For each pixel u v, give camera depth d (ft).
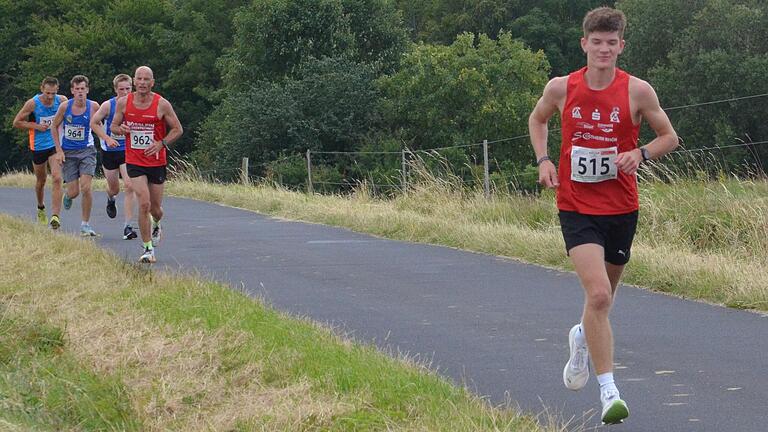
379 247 70.64
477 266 61.98
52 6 302.25
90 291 46.44
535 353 39.70
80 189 73.51
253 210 98.99
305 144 199.41
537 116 31.78
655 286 54.49
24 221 71.26
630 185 30.81
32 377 33.06
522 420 29.58
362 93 203.51
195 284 48.49
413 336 42.65
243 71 224.74
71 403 30.96
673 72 213.87
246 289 52.85
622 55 236.63
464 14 279.90
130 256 63.05
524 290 53.62
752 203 71.26
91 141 73.26
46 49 277.03
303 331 39.40
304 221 88.12
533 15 271.69
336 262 63.26
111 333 38.86
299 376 33.06
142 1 284.20
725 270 53.42
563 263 61.67
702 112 207.00
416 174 104.99
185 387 32.35
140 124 59.72
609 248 31.42
